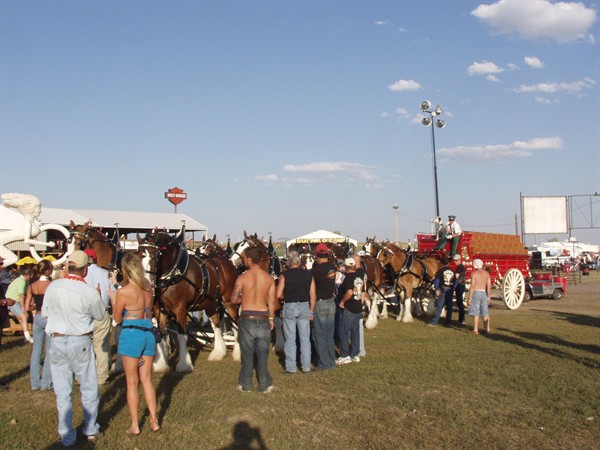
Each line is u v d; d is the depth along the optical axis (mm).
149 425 6676
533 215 36469
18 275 12906
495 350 11195
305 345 9438
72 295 6047
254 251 8422
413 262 15969
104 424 6711
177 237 9484
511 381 8570
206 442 6156
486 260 19281
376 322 14633
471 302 13711
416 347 11609
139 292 6352
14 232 14844
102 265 10938
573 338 12844
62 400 6039
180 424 6707
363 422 6746
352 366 9711
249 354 8102
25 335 12578
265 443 6129
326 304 9570
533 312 18953
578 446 6020
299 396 7848
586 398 7637
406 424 6707
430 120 22734
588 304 22219
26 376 9141
